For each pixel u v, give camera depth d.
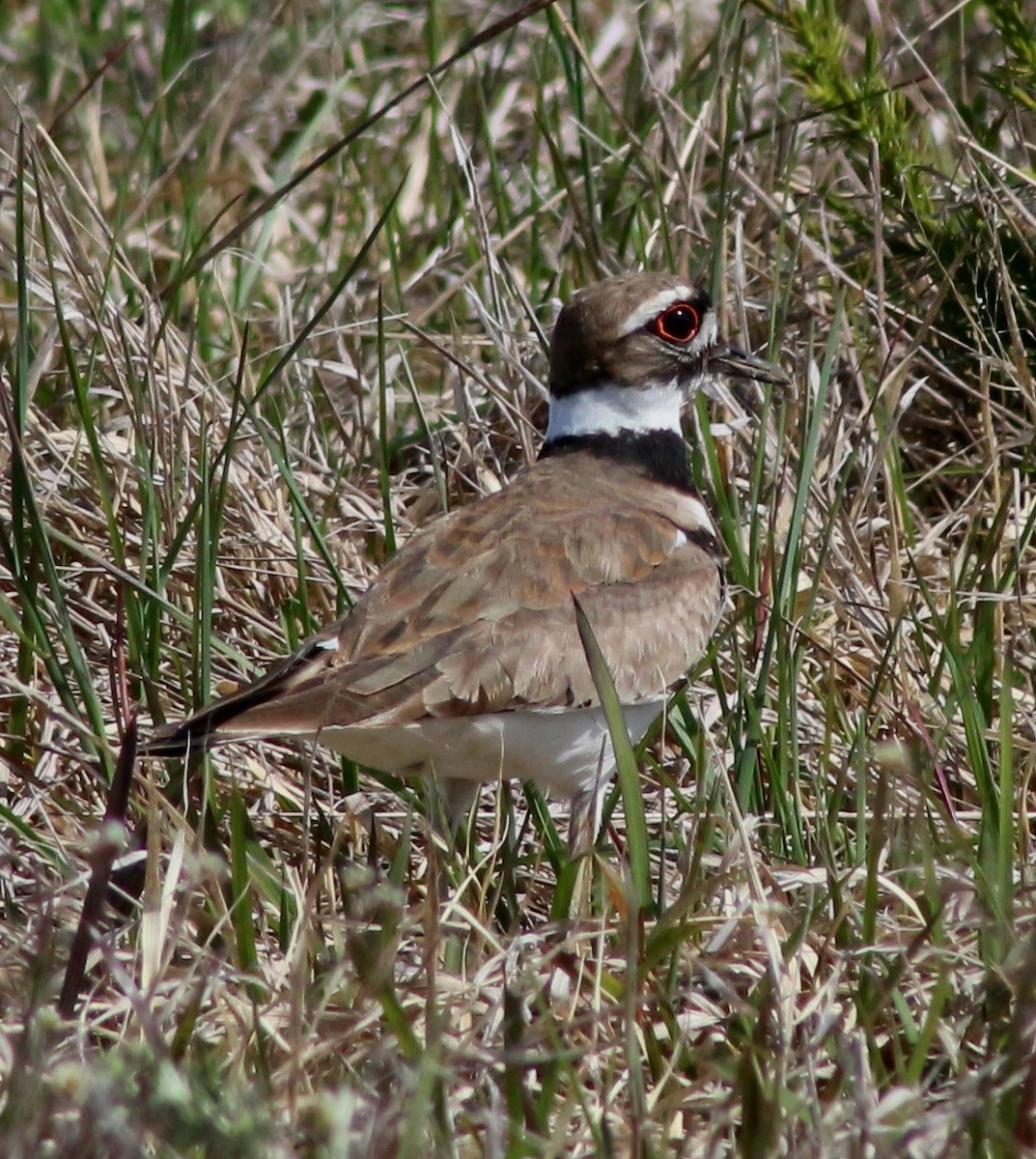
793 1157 7.34
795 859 10.02
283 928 9.31
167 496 12.15
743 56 16.81
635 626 10.36
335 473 13.61
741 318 12.96
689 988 8.86
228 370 14.37
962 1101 7.46
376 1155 7.09
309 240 16.39
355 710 9.48
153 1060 7.29
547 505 10.70
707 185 15.32
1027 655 11.80
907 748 10.19
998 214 13.55
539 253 15.27
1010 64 14.26
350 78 17.97
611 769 10.43
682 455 11.52
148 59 18.45
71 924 9.18
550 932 8.94
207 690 10.63
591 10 18.36
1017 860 10.08
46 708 10.41
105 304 13.19
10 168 14.96
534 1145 7.39
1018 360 12.42
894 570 11.80
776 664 11.60
